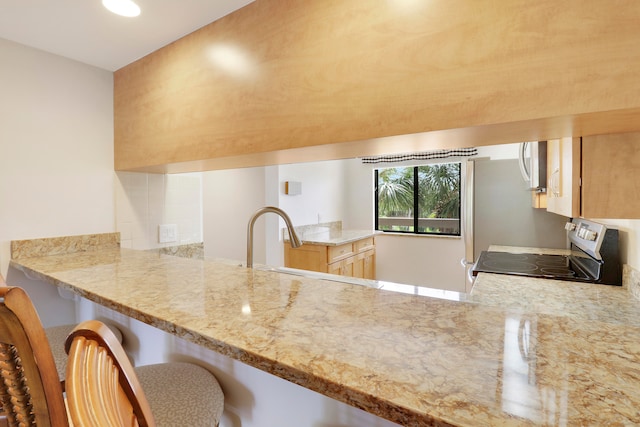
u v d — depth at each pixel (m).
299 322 0.73
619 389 0.47
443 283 3.91
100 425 0.41
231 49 1.19
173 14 1.20
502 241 2.64
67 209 1.66
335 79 0.94
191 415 0.82
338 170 4.42
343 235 3.83
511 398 0.44
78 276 1.18
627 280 1.45
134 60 1.62
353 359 0.55
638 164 0.83
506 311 0.80
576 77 0.64
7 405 0.45
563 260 2.05
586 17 0.63
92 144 1.73
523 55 0.69
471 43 0.74
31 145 1.54
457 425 0.40
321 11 0.96
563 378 0.49
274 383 0.92
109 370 0.48
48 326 1.65
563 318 0.75
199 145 1.32
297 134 1.02
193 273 1.23
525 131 0.80
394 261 4.18
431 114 0.79
